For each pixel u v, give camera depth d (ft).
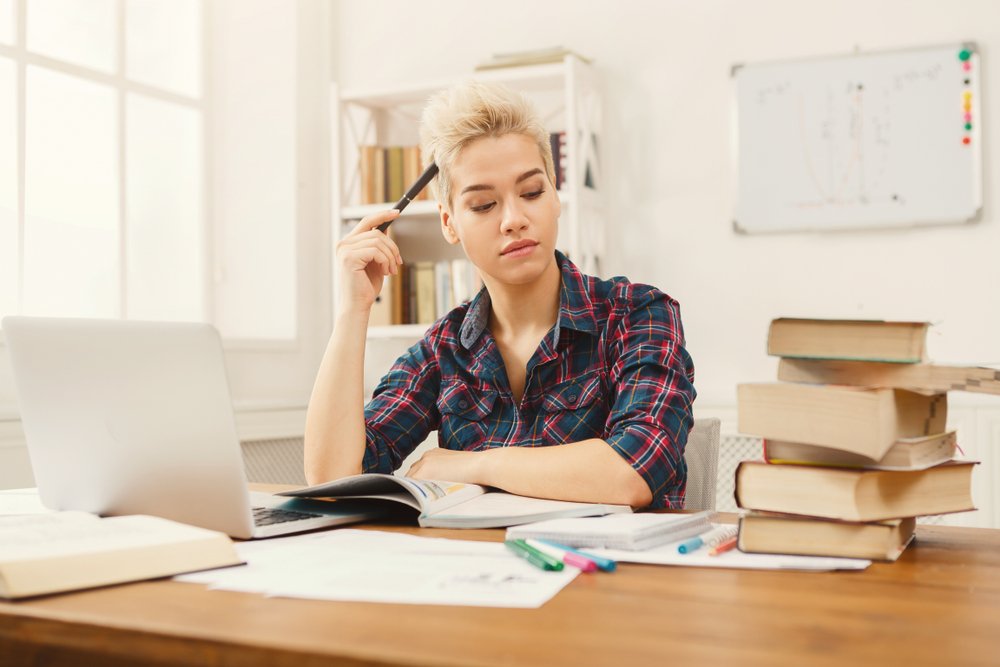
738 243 8.81
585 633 1.83
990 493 7.70
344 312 4.41
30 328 3.21
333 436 4.23
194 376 2.89
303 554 2.66
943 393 2.74
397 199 9.57
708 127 8.95
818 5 8.57
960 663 1.63
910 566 2.49
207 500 2.95
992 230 8.01
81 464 3.19
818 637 1.80
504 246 4.15
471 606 2.06
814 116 8.50
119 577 2.29
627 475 3.50
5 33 7.63
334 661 1.71
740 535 2.66
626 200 9.23
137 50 8.93
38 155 7.89
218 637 1.81
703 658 1.66
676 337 4.24
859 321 2.55
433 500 3.31
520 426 4.51
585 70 8.95
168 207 9.25
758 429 2.59
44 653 2.00
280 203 10.13
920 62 8.17
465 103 4.15
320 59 10.48
